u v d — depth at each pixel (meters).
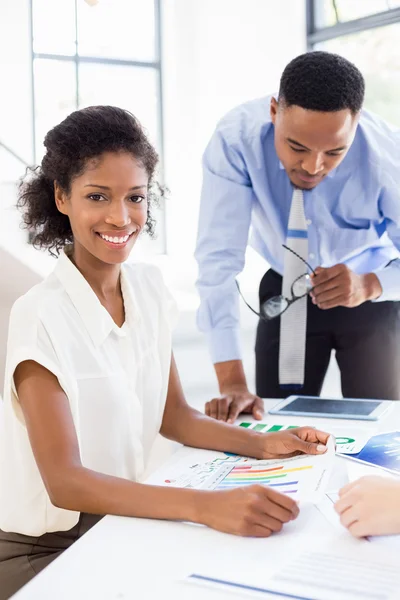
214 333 1.71
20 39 3.68
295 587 0.73
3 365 2.77
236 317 1.72
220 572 0.78
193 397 3.24
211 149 1.77
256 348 1.91
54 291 1.15
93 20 4.20
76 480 0.98
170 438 1.35
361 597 0.71
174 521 0.93
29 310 1.10
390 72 3.80
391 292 1.71
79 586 0.75
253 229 1.93
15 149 3.67
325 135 1.44
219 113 4.31
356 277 1.63
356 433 1.30
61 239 1.27
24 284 2.83
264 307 1.72
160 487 0.96
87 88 4.23
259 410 1.48
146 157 1.18
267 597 0.71
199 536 0.88
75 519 1.10
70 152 1.13
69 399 1.07
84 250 1.19
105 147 1.12
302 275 1.71
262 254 1.95
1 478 1.13
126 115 1.18
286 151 1.51
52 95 4.13
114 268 1.23
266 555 0.82
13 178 3.03
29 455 1.10
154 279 1.39
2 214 2.71
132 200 1.16
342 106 1.42
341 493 0.92
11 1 3.63
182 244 4.43
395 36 3.75
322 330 1.85
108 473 1.17
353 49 3.97
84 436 1.14
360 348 1.85
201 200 1.80
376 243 1.87
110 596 0.73
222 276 1.73
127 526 0.91
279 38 4.22
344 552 0.82
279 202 1.77
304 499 0.93
